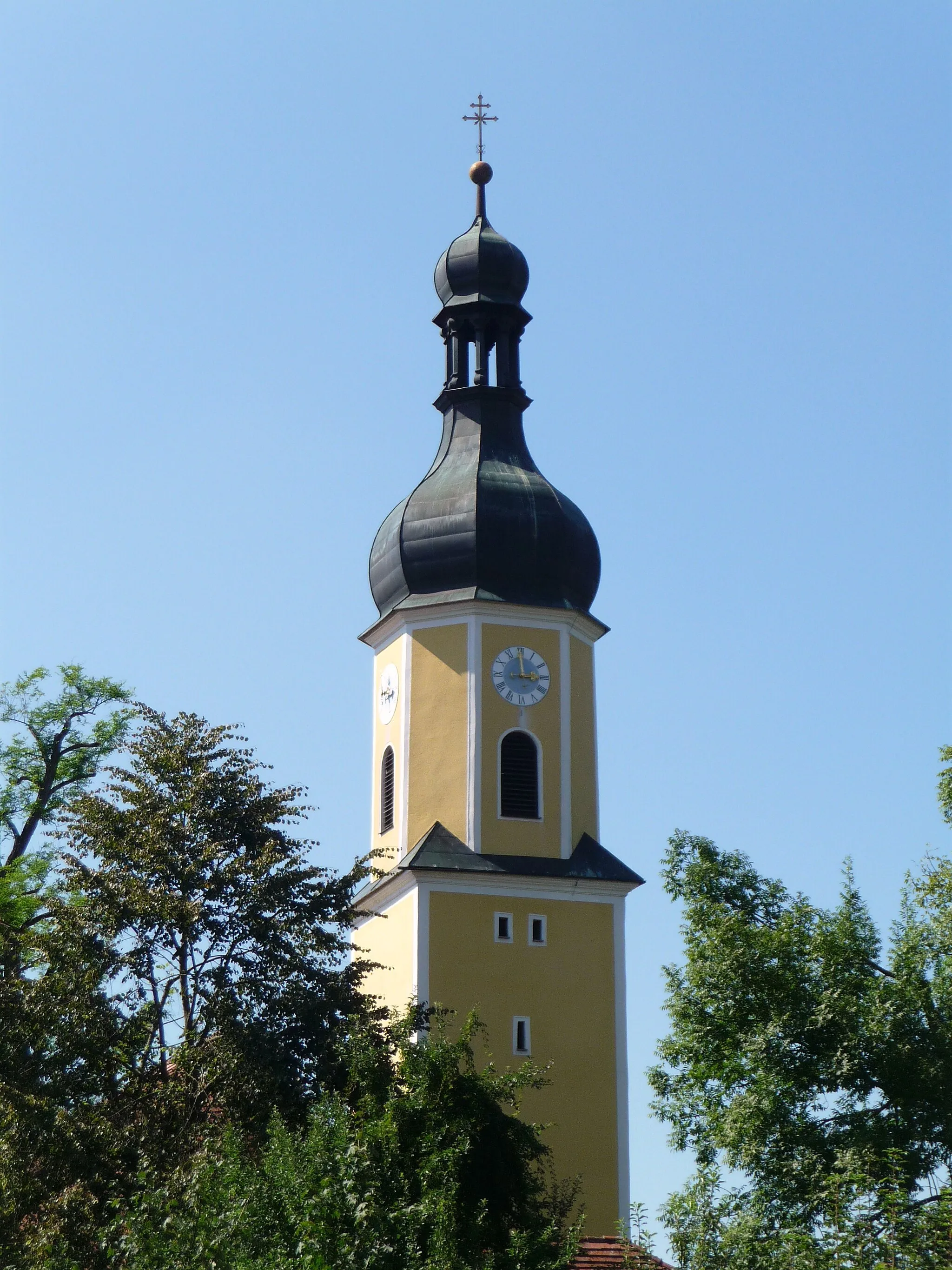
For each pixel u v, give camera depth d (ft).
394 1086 118.93
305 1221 95.14
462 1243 102.94
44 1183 121.49
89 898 134.10
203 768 139.95
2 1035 128.16
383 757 185.78
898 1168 111.24
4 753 175.63
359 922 183.11
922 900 128.36
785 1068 123.34
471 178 201.36
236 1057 127.34
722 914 130.93
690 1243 99.09
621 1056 172.65
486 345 195.00
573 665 184.44
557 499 188.14
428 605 183.42
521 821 177.88
